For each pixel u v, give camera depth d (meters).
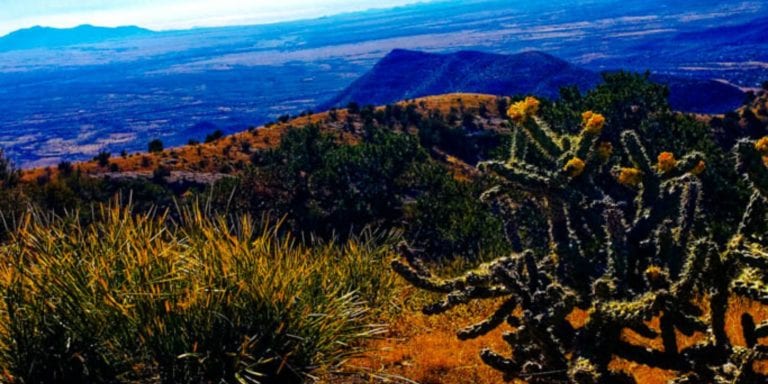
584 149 4.45
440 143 86.19
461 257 11.15
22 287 4.81
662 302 3.79
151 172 73.81
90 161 77.94
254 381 4.53
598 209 4.35
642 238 4.28
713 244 3.85
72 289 4.73
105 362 4.63
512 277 4.39
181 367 4.66
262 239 5.64
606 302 3.90
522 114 4.71
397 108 102.94
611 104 25.45
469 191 40.91
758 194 4.12
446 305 4.90
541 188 4.43
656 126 24.73
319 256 7.32
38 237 5.36
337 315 5.35
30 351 4.55
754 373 3.72
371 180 51.31
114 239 5.29
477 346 6.97
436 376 6.01
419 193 54.06
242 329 4.88
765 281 3.90
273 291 4.98
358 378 5.70
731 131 64.81
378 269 8.14
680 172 4.45
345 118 103.44
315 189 53.41
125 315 4.61
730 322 6.52
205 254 5.20
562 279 4.32
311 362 5.09
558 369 4.14
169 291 4.89
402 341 7.30
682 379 4.24
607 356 3.97
